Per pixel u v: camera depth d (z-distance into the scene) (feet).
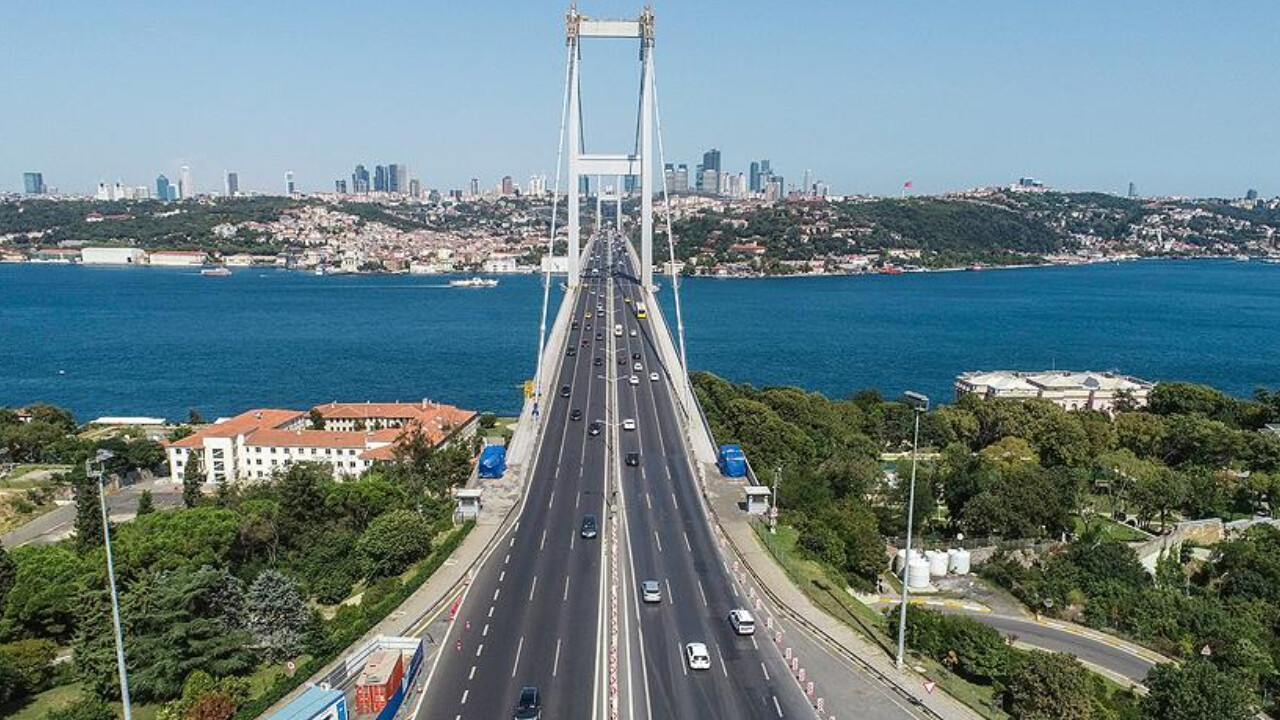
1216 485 516.73
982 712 228.43
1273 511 508.12
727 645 260.21
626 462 423.23
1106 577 385.70
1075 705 237.66
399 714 221.25
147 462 647.15
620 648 257.14
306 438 631.15
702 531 348.79
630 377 567.18
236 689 242.37
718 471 419.95
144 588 279.49
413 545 347.36
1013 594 383.24
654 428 474.08
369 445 628.69
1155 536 467.11
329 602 354.74
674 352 633.61
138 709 258.78
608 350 642.22
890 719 225.35
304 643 282.36
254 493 495.41
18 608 327.26
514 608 282.77
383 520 354.95
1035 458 573.33
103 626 274.36
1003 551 418.72
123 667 211.41
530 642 260.42
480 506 369.50
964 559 402.93
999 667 265.34
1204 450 590.96
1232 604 383.04
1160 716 261.24
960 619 284.61
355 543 384.27
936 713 228.22
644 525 352.90
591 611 280.51
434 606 284.20
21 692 285.02
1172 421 632.79
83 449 630.33
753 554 328.49
